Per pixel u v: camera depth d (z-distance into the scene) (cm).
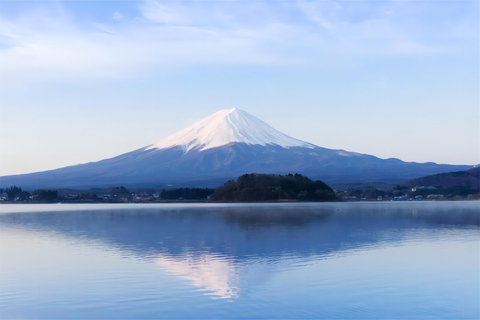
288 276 3088
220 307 2448
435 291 2709
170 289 2784
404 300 2545
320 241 4831
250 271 3253
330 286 2823
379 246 4419
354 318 2295
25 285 2912
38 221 8362
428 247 4325
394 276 3067
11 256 3988
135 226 6975
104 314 2367
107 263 3609
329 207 14375
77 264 3578
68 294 2705
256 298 2597
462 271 3222
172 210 12888
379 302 2517
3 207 18238
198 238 5212
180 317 2314
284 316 2317
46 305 2512
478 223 7125
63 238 5331
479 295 2641
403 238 5062
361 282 2919
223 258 3791
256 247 4406
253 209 12988
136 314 2362
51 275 3186
